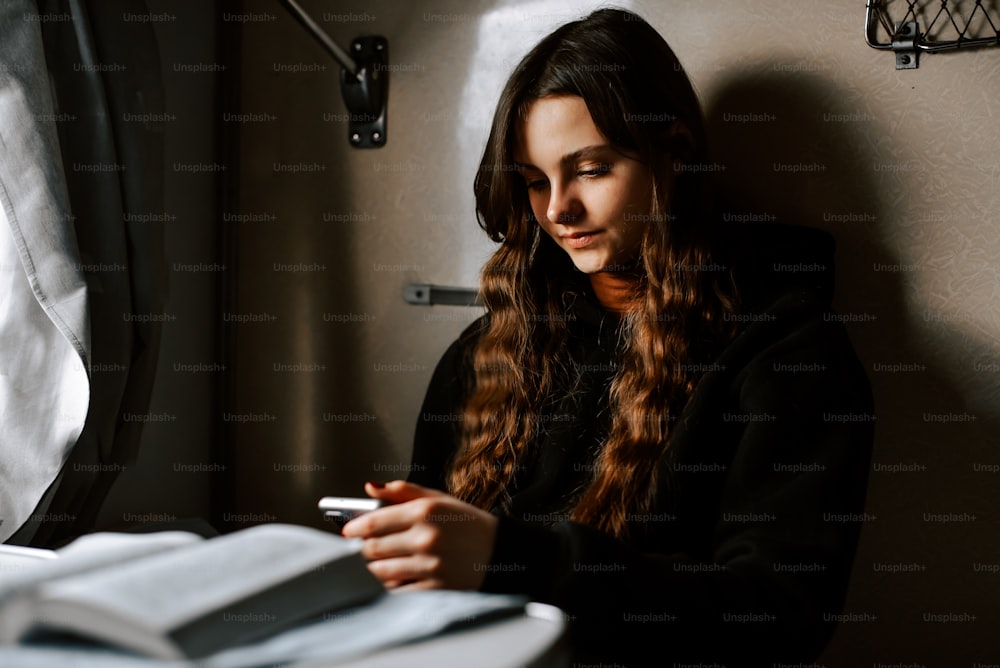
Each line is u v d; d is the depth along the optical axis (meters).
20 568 0.70
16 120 1.00
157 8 1.28
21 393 1.03
